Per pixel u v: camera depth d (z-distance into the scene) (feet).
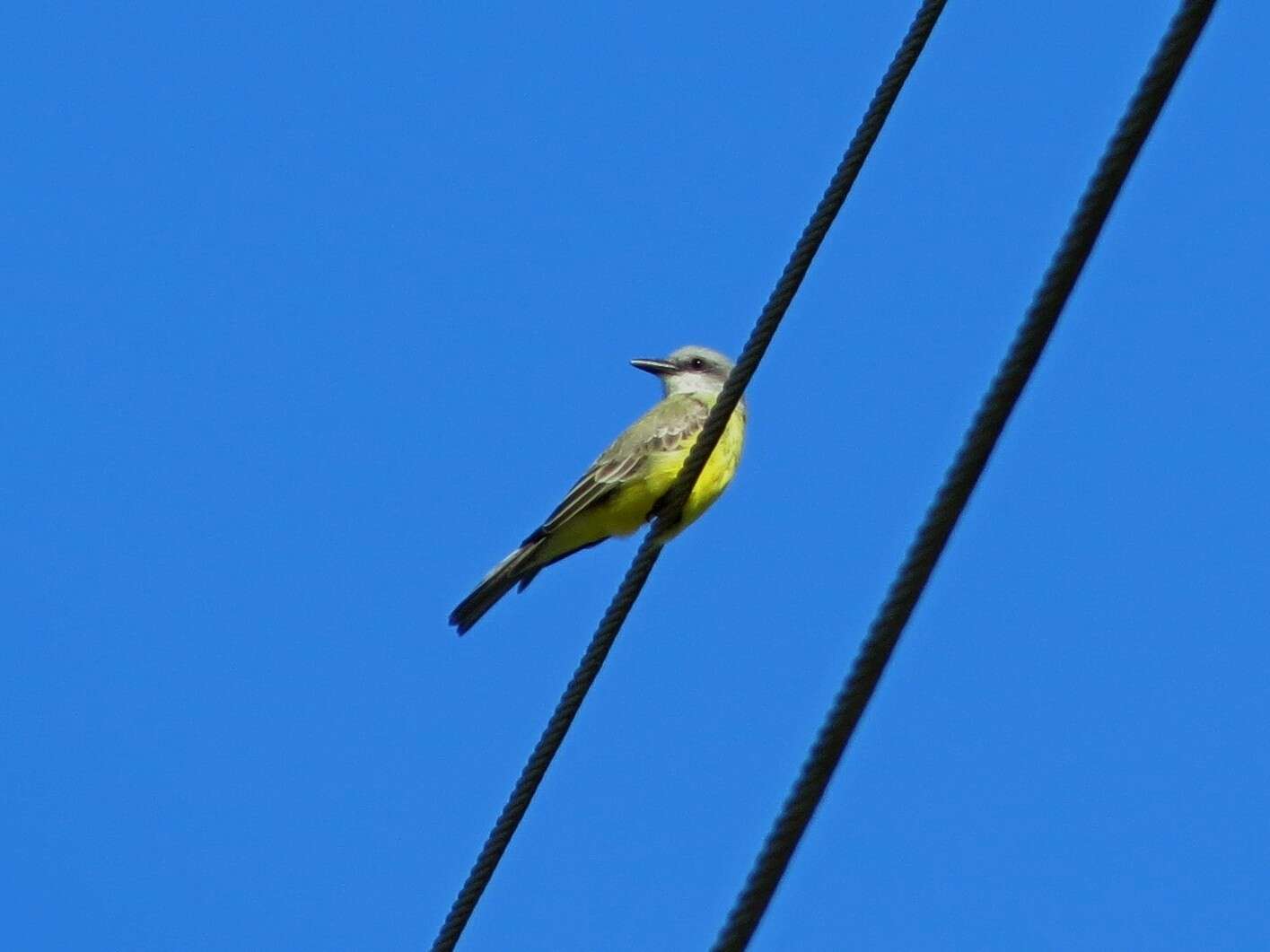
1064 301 24.64
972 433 25.22
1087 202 24.52
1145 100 24.07
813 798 26.27
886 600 25.81
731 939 26.73
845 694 26.11
